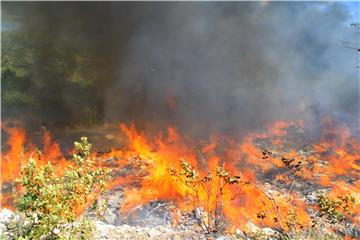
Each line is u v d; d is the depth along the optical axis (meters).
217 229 5.37
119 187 8.01
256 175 8.77
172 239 4.73
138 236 4.76
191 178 5.25
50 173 3.36
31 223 3.29
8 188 7.69
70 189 3.38
